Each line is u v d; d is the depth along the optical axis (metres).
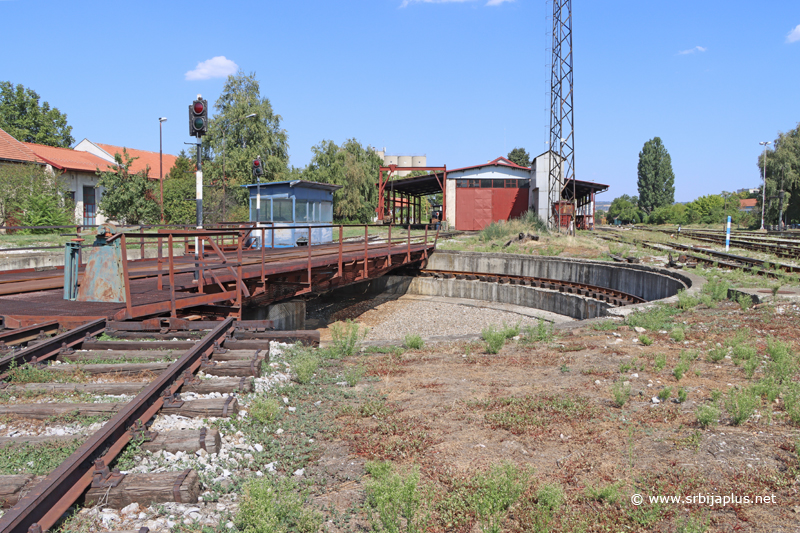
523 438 4.67
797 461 4.00
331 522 3.38
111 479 3.43
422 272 26.70
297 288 13.94
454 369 7.17
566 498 3.59
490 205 48.16
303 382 6.34
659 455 4.25
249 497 3.27
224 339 7.62
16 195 26.34
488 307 22.75
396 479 3.48
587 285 21.16
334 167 57.12
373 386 6.34
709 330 8.90
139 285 10.39
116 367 6.00
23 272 14.16
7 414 4.66
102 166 42.88
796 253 20.47
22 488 3.32
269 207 22.48
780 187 64.56
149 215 37.00
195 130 13.98
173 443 4.07
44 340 6.79
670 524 3.28
